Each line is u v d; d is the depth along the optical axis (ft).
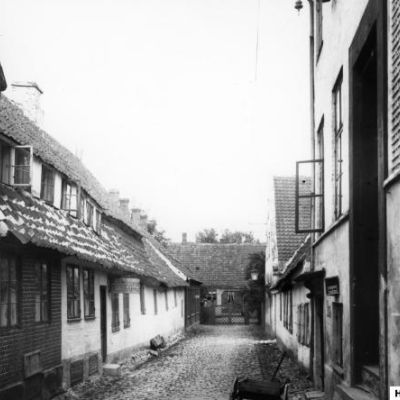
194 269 176.76
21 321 36.01
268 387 33.40
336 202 33.19
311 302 45.52
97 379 51.90
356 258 25.91
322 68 38.32
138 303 76.13
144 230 126.41
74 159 70.90
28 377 36.19
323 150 39.06
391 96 19.17
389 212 18.97
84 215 54.90
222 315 171.22
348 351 26.86
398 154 18.35
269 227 108.68
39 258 39.65
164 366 64.03
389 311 18.89
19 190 39.65
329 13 34.88
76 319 47.65
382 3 19.99
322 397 35.06
